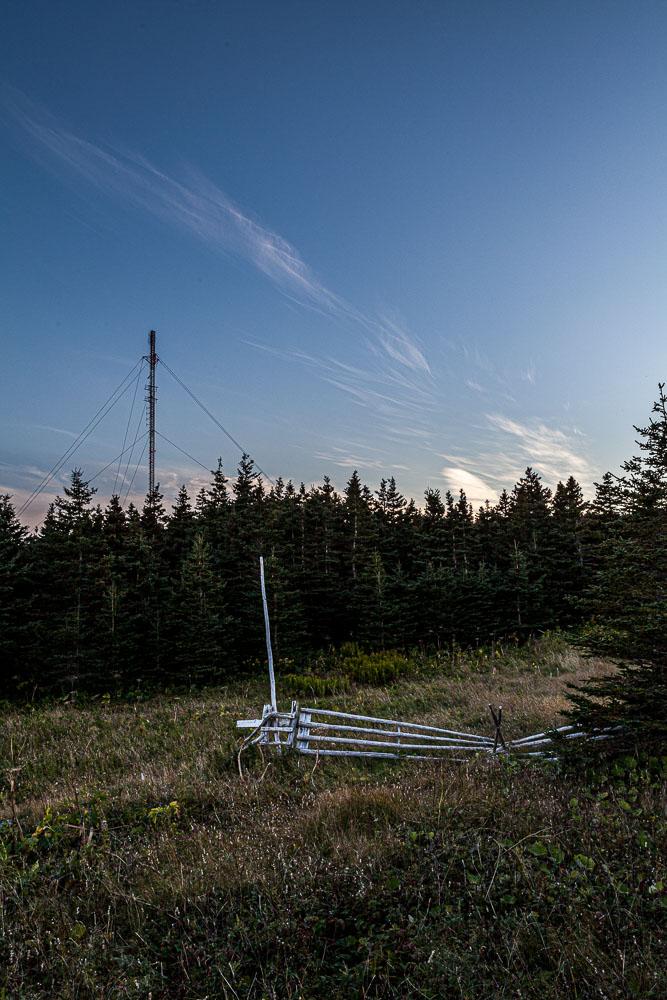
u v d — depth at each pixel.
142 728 11.14
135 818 6.57
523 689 12.95
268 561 20.86
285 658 19.92
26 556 19.84
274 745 8.88
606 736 6.91
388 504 34.12
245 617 21.55
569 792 5.95
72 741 10.50
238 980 3.62
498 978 3.41
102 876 5.05
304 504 30.11
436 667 17.77
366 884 4.49
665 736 6.44
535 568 24.34
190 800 7.13
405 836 5.29
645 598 6.72
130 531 23.75
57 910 4.49
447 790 6.37
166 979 3.67
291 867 4.80
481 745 8.64
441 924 3.94
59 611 19.25
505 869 4.53
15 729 11.61
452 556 28.36
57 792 7.67
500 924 3.86
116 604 18.27
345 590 25.12
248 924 4.14
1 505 21.53
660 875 4.21
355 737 10.15
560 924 3.83
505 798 5.96
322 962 3.72
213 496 30.08
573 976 3.29
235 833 5.84
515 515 33.84
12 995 3.58
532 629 22.17
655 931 3.69
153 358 34.91
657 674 6.55
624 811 5.28
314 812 6.18
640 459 7.06
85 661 17.30
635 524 7.04
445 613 21.58
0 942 4.04
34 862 5.47
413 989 3.42
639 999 3.08
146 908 4.53
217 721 11.55
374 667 16.62
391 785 7.25
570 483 32.59
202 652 18.20
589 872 4.39
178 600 20.61
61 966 3.84
